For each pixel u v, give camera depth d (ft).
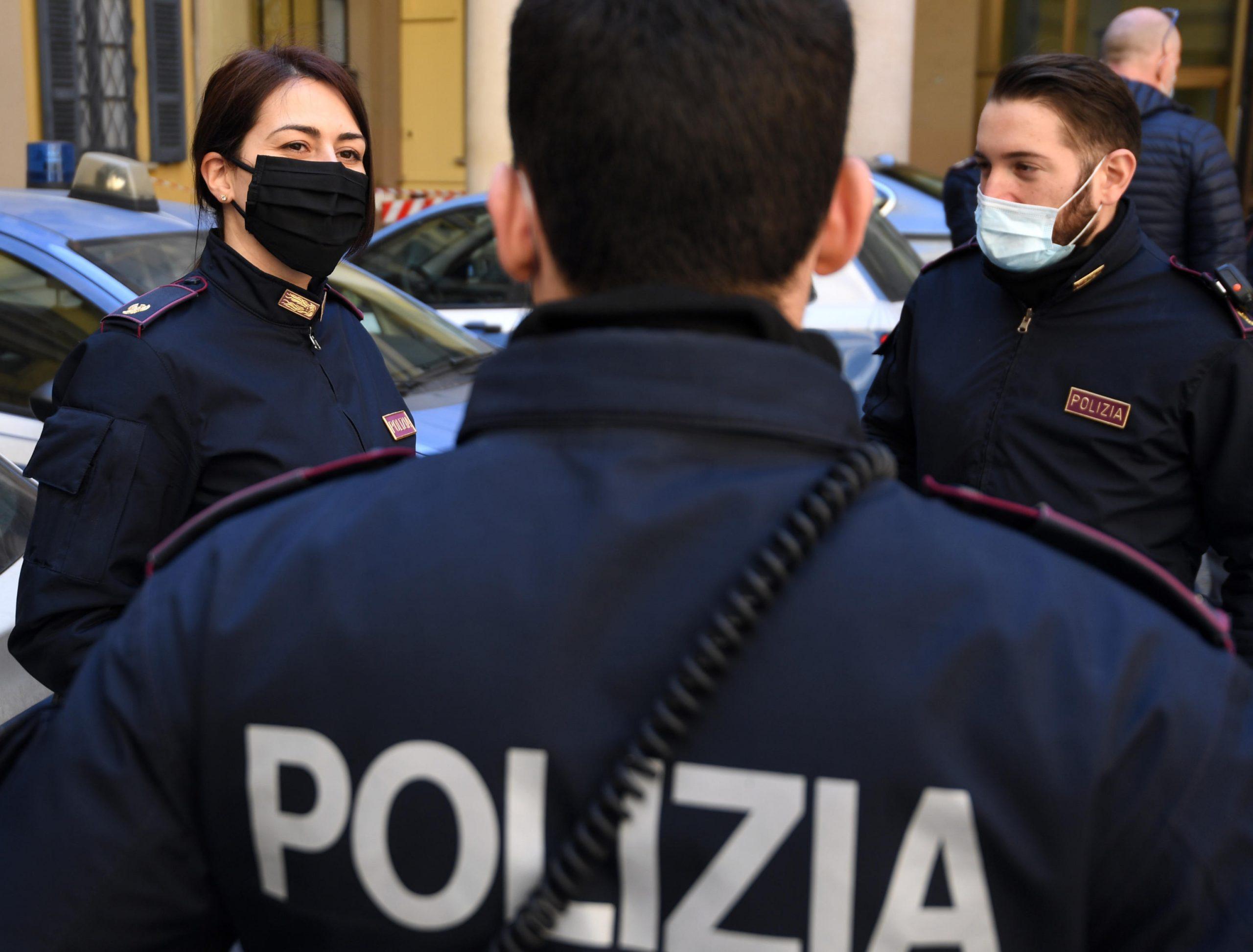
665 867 2.16
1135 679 2.16
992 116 6.79
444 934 2.24
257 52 6.54
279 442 6.02
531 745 2.20
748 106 2.36
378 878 2.26
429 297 17.89
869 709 2.13
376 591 2.32
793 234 2.47
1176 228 12.66
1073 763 2.09
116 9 25.62
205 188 6.49
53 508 5.58
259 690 2.32
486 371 2.59
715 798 2.15
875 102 31.65
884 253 16.79
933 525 2.32
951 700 2.14
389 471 2.58
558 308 2.46
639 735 2.15
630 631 2.24
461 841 2.22
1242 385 6.32
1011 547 2.33
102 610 5.53
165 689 2.39
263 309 6.27
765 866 2.14
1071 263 6.67
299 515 2.54
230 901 2.45
